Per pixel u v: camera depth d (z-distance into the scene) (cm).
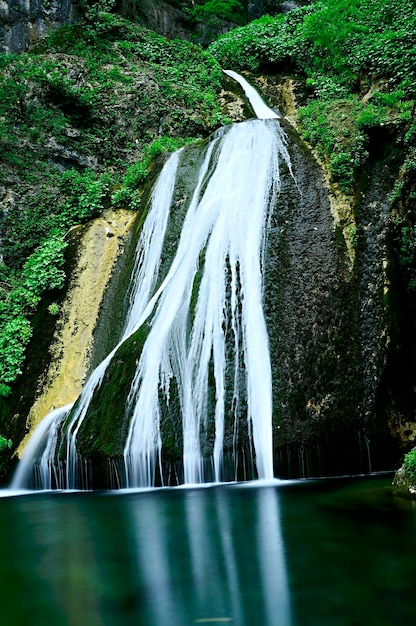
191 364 872
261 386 821
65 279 1195
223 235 1005
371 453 839
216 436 804
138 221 1247
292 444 786
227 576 430
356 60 1725
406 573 424
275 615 362
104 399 883
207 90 1939
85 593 410
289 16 2236
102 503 702
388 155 1048
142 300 1068
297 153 1076
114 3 2125
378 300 888
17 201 1430
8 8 1812
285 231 959
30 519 638
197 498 687
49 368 1070
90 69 1817
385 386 869
